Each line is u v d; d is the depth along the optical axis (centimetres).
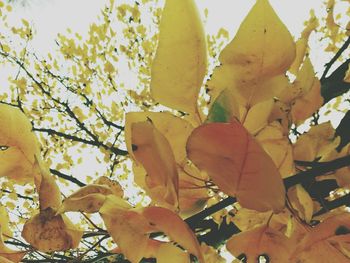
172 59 27
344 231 29
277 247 33
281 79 30
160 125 30
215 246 85
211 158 22
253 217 39
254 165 22
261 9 28
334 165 30
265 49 29
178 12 26
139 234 25
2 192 248
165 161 25
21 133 35
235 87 30
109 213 25
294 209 34
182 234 23
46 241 32
